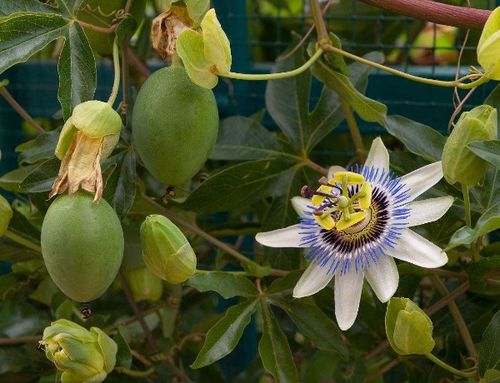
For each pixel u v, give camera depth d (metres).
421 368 0.71
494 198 0.67
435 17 0.65
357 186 0.64
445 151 0.61
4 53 0.62
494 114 0.60
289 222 0.73
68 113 0.62
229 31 0.82
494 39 0.60
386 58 0.91
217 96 0.84
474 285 0.67
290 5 0.92
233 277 0.67
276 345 0.67
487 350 0.65
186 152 0.61
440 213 0.62
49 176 0.65
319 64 0.69
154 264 0.62
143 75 0.76
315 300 0.70
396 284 0.61
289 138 0.74
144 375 0.74
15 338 0.74
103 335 0.64
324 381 0.71
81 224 0.57
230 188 0.72
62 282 0.58
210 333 0.66
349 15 0.90
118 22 0.66
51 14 0.63
